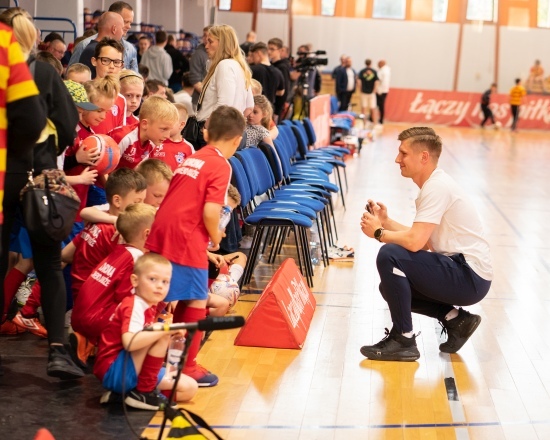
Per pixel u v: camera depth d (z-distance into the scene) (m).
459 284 5.74
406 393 5.15
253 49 11.85
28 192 4.61
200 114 7.96
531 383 5.45
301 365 5.53
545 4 28.77
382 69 26.88
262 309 5.84
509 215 11.94
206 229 4.80
